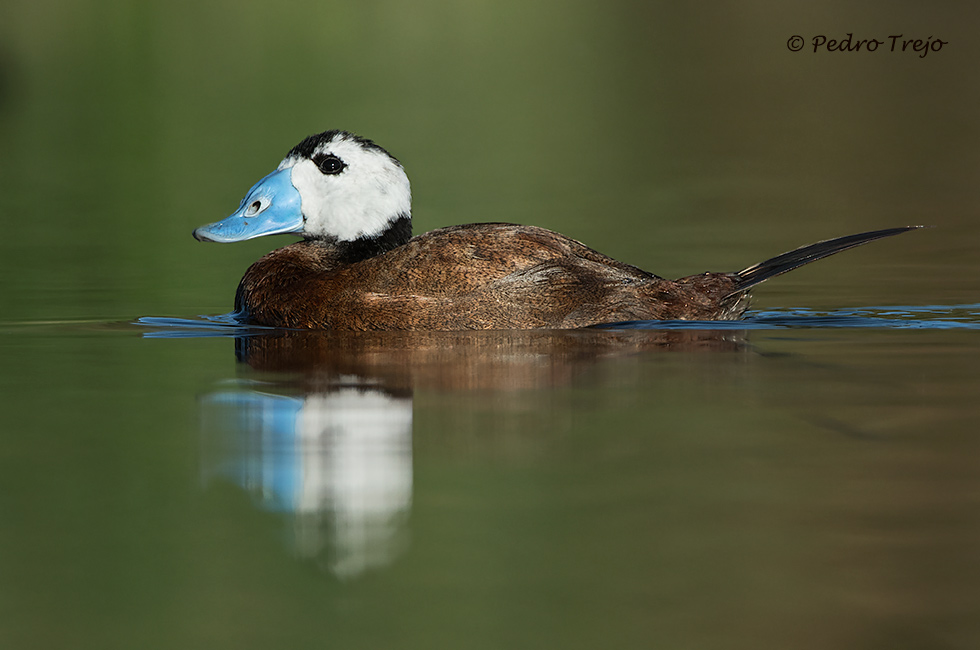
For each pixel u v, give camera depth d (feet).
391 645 18.85
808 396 30.50
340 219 42.42
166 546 22.27
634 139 95.20
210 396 31.01
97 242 59.11
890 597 20.42
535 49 136.98
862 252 56.65
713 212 67.87
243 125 92.27
